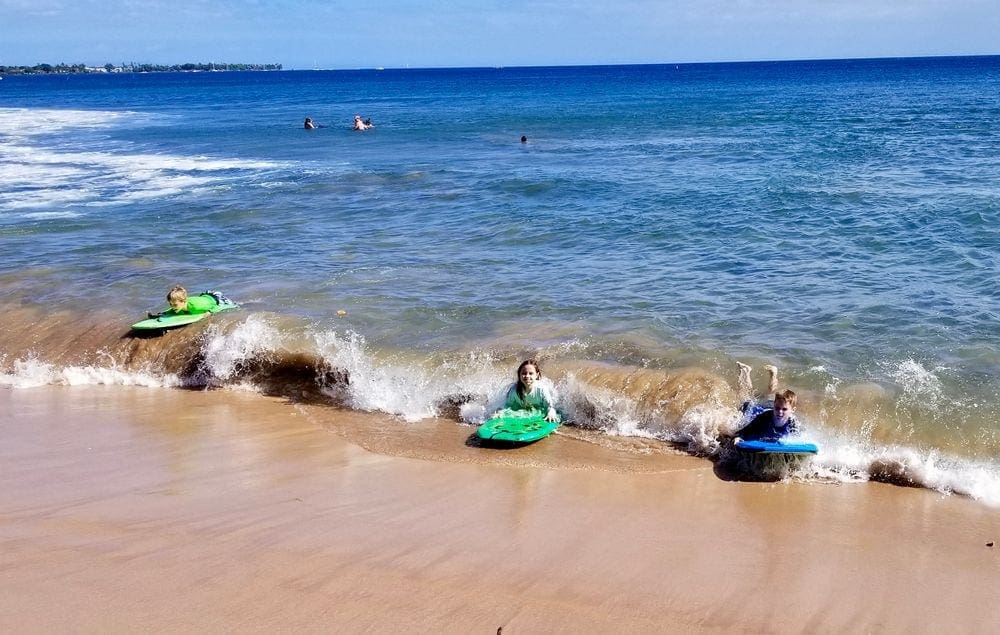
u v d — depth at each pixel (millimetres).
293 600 6023
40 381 11562
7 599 6004
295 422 10023
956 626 5926
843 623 5938
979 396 9586
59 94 118750
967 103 60125
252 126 52969
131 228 20047
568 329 12188
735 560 6766
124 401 10820
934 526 7359
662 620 5902
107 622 5730
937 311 12438
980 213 18406
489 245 17734
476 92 106250
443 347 11672
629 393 10102
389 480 8328
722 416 9398
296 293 14234
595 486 8203
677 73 196500
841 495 7977
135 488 8055
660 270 15320
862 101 66438
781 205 20500
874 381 10047
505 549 6855
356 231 19438
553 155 33750
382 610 5918
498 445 9273
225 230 19781
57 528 7160
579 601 6102
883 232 17438
